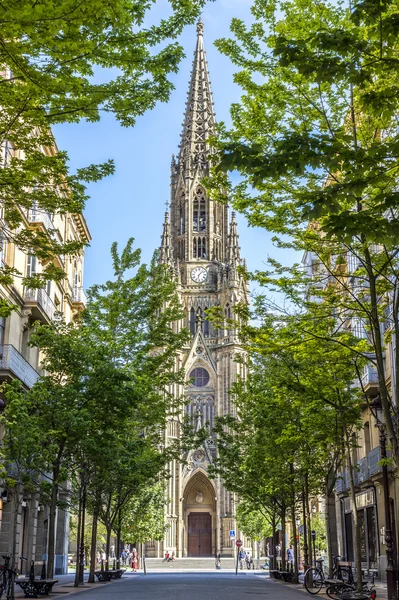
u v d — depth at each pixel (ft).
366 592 75.72
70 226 212.64
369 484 138.31
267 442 129.59
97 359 105.81
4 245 133.80
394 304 57.77
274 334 75.72
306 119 66.44
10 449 91.30
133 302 132.46
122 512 186.60
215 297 418.51
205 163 450.30
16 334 138.21
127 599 84.89
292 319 74.84
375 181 43.78
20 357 127.85
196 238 435.94
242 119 67.67
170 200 451.12
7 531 125.08
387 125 62.75
